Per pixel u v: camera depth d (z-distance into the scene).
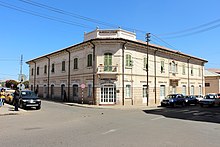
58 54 37.47
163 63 34.97
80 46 30.95
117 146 7.24
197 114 18.47
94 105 27.41
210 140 8.30
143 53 31.20
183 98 29.25
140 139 8.34
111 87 27.91
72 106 26.38
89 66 29.30
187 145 7.48
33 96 22.66
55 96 38.25
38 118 14.98
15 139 8.23
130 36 29.78
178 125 12.12
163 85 34.75
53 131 9.94
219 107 27.31
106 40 27.59
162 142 7.88
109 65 27.75
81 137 8.62
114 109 23.66
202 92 45.69
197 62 44.56
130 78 29.06
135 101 29.52
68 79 34.16
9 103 26.98
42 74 44.12
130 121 13.59
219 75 49.81
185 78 40.28
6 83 73.62
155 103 32.72
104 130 10.24
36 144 7.44
